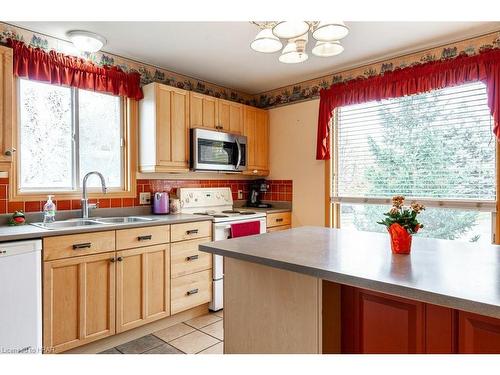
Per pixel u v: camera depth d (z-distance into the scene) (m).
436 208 2.91
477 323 1.19
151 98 3.08
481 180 2.68
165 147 3.11
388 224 1.57
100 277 2.33
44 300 2.07
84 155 2.95
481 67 2.59
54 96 2.78
